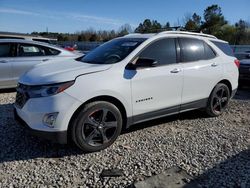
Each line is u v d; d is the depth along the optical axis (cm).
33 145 454
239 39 4375
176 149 453
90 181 360
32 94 412
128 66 461
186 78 535
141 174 376
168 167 395
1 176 366
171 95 518
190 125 568
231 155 434
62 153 431
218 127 559
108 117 445
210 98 597
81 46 3128
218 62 599
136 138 494
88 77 423
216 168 394
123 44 513
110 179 364
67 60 527
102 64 462
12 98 753
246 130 546
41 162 404
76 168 390
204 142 482
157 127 551
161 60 506
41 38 1157
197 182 359
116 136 455
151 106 491
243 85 944
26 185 348
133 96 464
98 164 401
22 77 460
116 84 441
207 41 595
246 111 678
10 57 800
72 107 406
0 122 551
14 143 460
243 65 917
